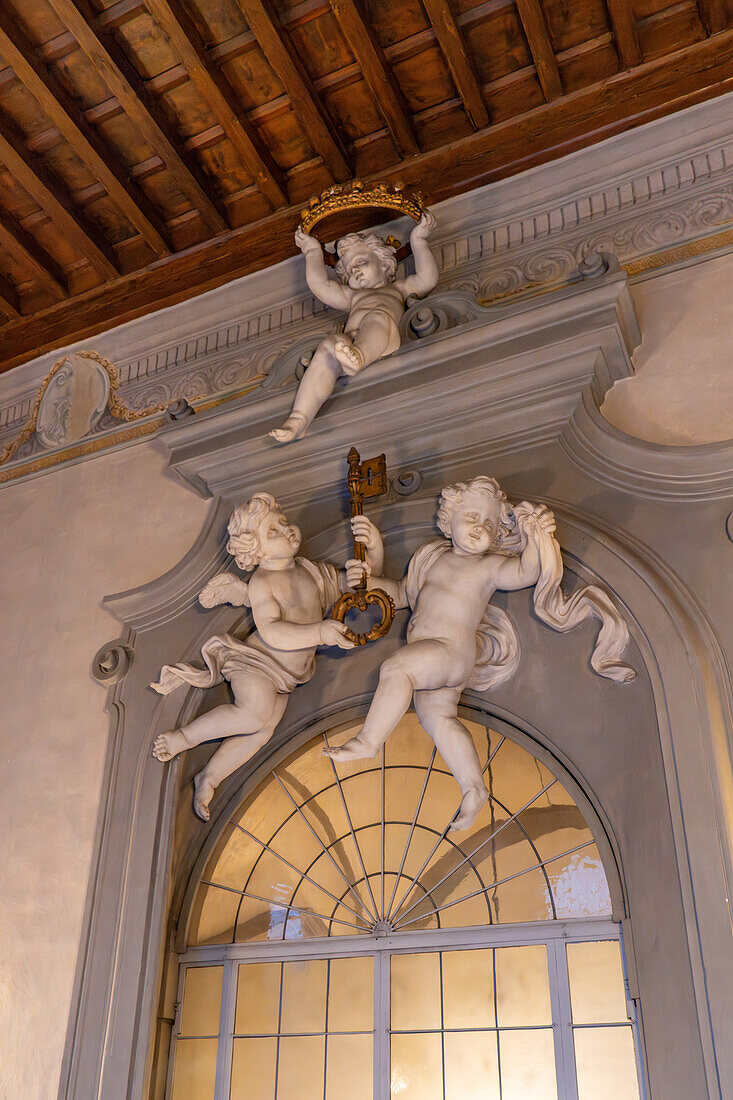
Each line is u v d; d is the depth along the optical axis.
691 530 3.90
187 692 4.52
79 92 5.15
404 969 3.97
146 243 5.89
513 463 4.38
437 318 4.74
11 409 6.21
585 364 4.28
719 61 4.81
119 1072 3.82
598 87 5.02
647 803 3.57
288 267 5.58
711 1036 3.05
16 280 6.14
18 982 4.28
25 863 4.57
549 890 3.87
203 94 5.03
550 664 4.00
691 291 4.50
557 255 4.86
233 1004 4.09
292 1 4.74
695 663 3.59
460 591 3.97
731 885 3.22
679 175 4.77
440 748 3.82
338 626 4.06
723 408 4.18
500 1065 3.68
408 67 5.05
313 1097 3.86
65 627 5.19
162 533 5.22
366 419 4.61
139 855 4.23
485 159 5.18
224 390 5.45
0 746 4.98
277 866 4.35
